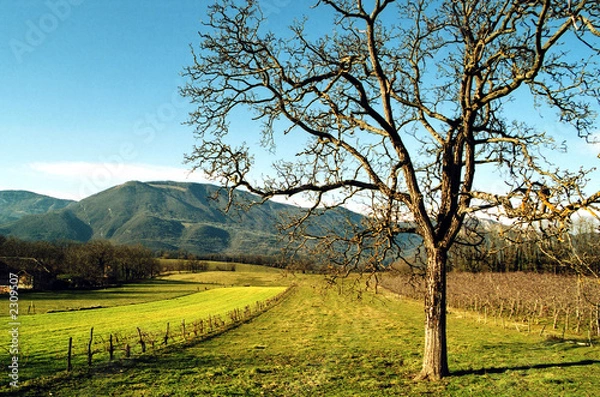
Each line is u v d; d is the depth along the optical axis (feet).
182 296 274.57
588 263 26.91
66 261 296.10
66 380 55.21
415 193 43.70
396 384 46.26
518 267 153.28
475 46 42.93
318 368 60.39
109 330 121.80
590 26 29.71
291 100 43.04
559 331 96.68
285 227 46.60
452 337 87.35
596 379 45.91
